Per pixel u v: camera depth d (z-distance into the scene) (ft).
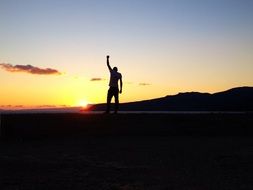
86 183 39.45
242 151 59.06
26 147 64.23
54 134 75.66
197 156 54.75
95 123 77.36
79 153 57.31
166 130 78.69
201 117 81.82
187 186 38.40
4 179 41.27
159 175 43.11
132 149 60.85
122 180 40.75
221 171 45.27
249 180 40.91
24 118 75.77
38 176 42.60
